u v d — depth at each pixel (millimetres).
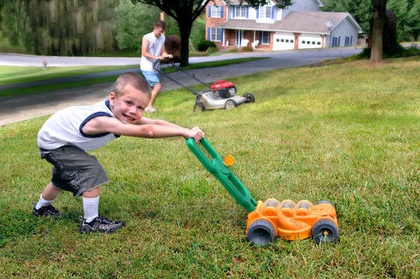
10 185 5059
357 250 3000
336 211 3600
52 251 3293
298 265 2859
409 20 50406
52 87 18125
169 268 2971
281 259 2969
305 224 3209
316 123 7359
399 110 7863
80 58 43875
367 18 50906
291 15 49188
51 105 13328
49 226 3674
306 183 4402
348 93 10008
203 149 6133
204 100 10125
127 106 3225
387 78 11859
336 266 2859
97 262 3057
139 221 3670
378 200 3742
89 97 14789
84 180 3432
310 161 5172
